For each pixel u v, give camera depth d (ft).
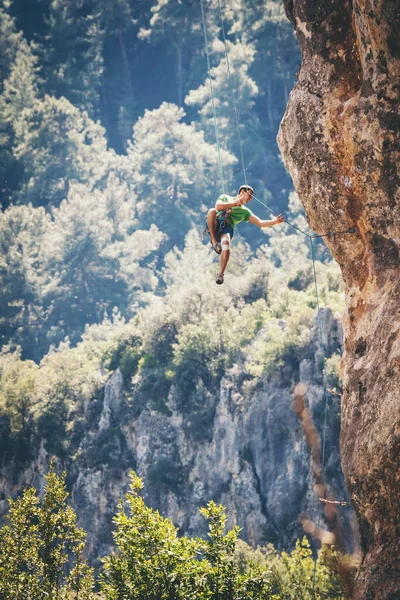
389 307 45.98
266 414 243.60
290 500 230.07
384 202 45.65
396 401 42.86
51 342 478.59
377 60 42.73
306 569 110.32
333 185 48.16
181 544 63.05
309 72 48.37
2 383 331.36
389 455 42.63
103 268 501.15
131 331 310.65
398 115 43.01
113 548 275.59
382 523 43.86
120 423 290.56
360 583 43.55
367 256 48.29
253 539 235.40
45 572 72.38
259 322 271.90
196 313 293.84
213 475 259.60
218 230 48.29
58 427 303.48
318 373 230.07
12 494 302.66
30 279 499.51
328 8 46.62
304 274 297.33
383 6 39.73
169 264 488.85
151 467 273.33
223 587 59.67
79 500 285.84
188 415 272.51
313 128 47.85
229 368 269.64
